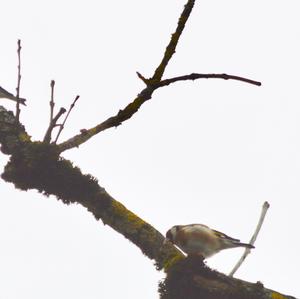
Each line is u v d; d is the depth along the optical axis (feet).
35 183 25.32
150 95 22.61
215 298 23.43
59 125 25.41
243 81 19.71
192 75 20.86
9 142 25.57
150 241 24.73
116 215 25.16
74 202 25.49
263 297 23.15
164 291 24.00
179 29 21.24
